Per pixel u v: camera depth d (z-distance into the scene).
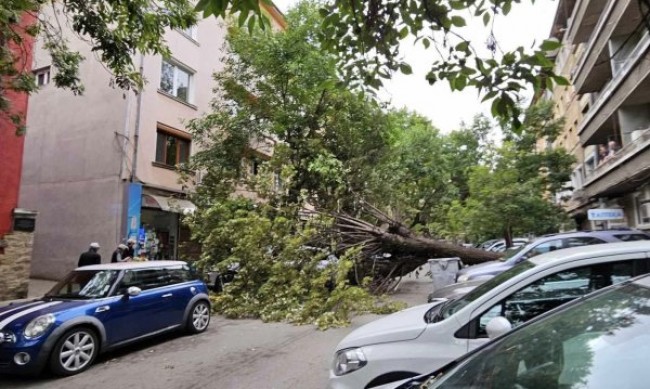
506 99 4.05
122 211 15.66
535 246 9.85
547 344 2.25
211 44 20.38
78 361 6.43
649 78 15.50
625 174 17.05
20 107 12.28
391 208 16.06
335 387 3.84
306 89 15.20
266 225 11.45
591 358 1.94
